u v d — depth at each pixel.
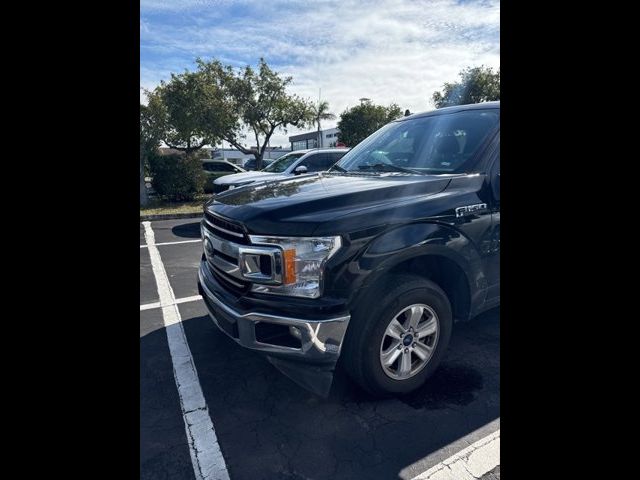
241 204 2.35
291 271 2.01
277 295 2.05
